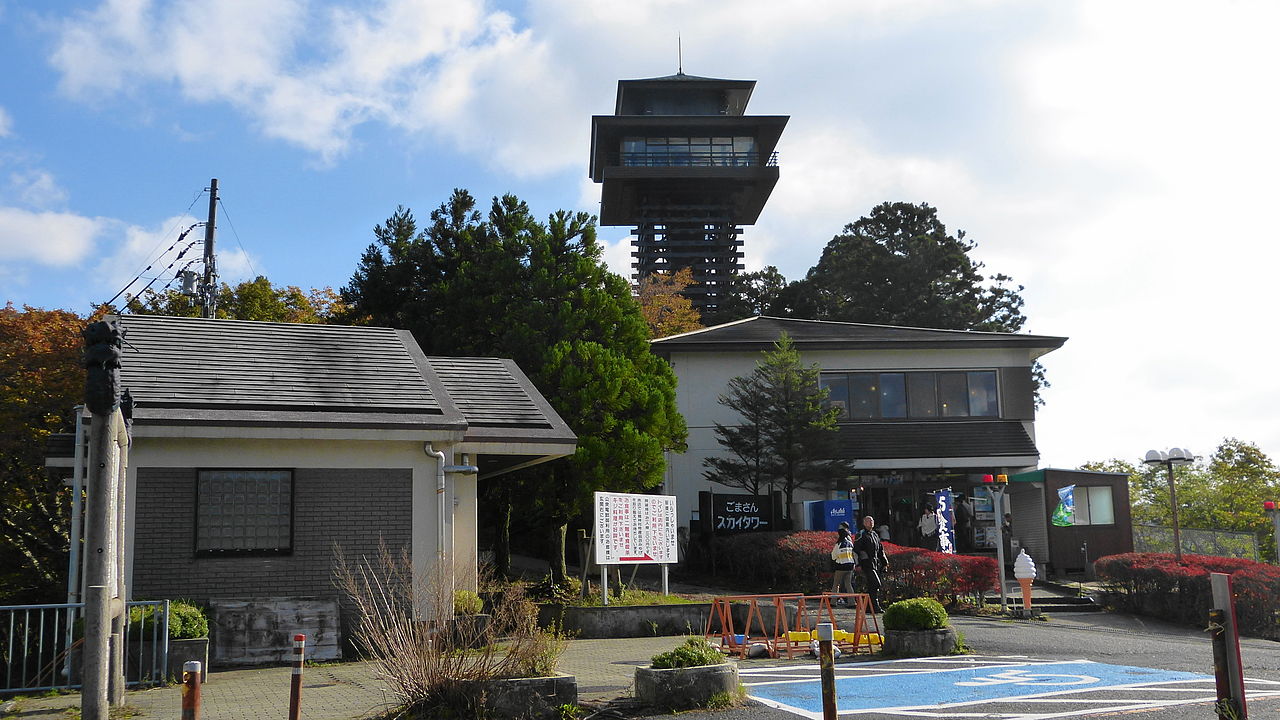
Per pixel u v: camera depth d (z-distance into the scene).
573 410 21.36
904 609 13.86
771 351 30.03
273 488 14.41
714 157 84.94
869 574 17.11
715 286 74.50
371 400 15.30
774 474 28.19
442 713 8.95
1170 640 15.92
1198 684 10.91
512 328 23.98
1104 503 26.80
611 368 21.47
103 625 8.92
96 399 9.20
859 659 13.25
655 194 86.56
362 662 13.59
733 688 9.82
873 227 64.25
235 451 14.23
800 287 60.06
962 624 17.94
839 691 10.55
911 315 56.75
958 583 19.80
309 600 13.96
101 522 9.16
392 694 10.34
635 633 16.39
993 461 29.97
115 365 9.36
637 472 21.19
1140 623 19.50
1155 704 9.59
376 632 9.98
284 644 13.55
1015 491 30.34
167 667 11.79
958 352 31.47
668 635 16.45
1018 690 10.56
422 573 13.82
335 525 14.54
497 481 22.17
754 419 28.47
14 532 22.38
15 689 10.89
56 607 10.98
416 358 17.61
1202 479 46.03
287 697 10.53
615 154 86.19
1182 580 19.30
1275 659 13.84
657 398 22.06
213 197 32.41
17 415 23.38
